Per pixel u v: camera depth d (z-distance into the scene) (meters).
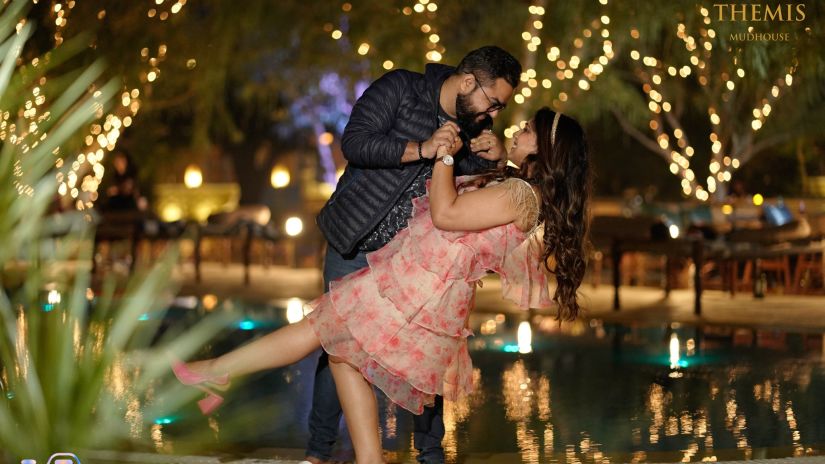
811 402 5.80
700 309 9.65
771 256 10.48
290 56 19.08
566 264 3.79
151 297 2.89
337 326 3.76
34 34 9.40
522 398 5.96
